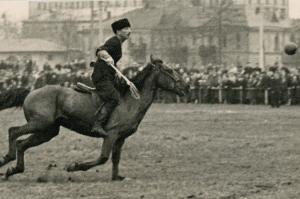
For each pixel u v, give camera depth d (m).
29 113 13.84
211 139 22.02
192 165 16.09
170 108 41.53
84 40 127.50
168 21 123.56
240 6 123.31
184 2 130.88
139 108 14.00
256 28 122.00
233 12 120.56
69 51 125.25
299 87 43.81
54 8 147.25
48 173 14.78
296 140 21.67
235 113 35.50
